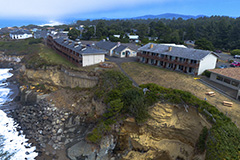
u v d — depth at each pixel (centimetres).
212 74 4612
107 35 12419
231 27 10569
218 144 2402
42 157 3025
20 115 4200
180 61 5288
